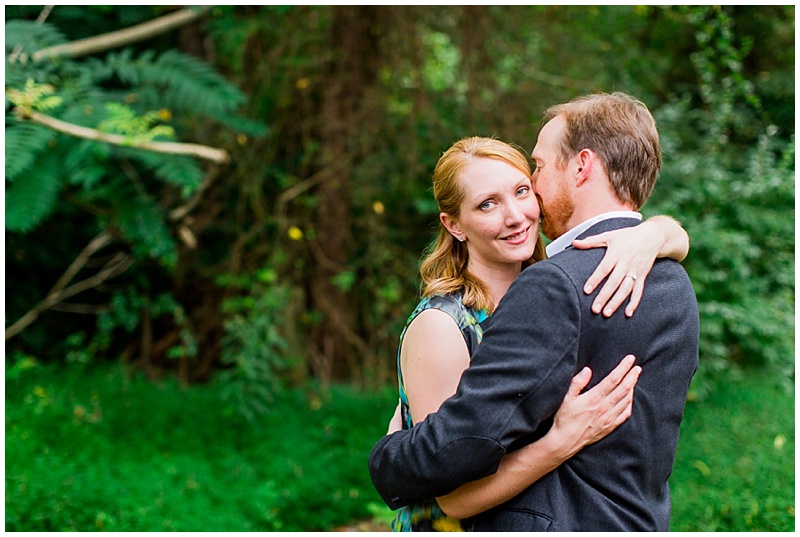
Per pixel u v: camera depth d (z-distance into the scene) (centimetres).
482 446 122
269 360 571
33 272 711
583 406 128
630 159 141
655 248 136
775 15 659
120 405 540
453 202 152
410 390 145
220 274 643
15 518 335
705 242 537
